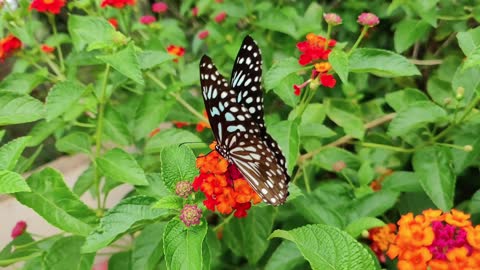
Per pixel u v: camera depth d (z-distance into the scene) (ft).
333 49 0.74
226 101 0.56
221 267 0.99
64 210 0.67
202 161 0.61
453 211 0.59
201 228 0.58
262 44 1.14
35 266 0.75
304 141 0.95
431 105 0.78
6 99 0.68
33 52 1.06
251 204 0.67
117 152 0.74
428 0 0.93
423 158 0.81
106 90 0.88
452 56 1.00
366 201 0.79
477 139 0.83
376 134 0.99
